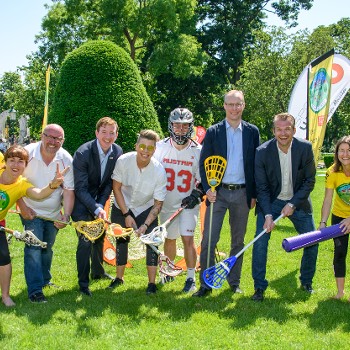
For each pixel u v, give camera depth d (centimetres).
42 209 523
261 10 3581
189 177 579
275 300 528
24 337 416
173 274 555
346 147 502
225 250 770
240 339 421
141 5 2769
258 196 536
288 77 2691
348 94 2808
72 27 2878
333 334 432
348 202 519
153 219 545
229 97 534
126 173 543
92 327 441
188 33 2925
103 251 646
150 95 3266
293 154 526
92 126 1171
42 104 3222
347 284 584
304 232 550
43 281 550
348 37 3128
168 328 441
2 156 530
